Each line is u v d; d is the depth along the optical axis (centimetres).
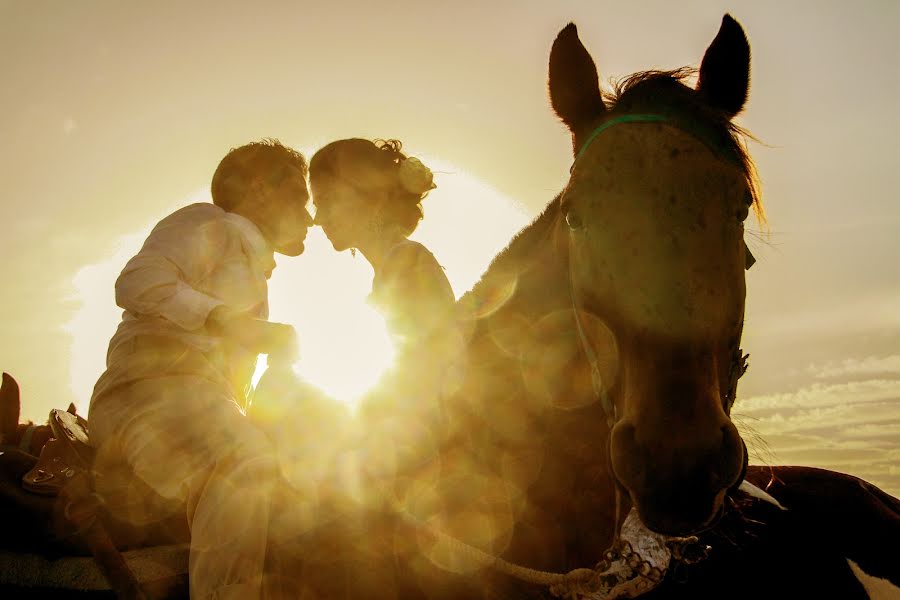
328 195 324
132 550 283
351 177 320
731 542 288
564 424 268
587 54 270
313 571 279
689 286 231
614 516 266
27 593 286
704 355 230
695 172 239
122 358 296
